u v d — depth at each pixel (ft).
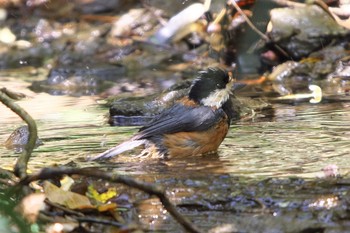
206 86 37.45
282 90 50.67
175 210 24.94
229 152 35.81
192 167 33.30
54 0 69.51
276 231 25.40
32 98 51.62
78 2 69.26
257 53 57.98
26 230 23.39
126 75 58.59
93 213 27.17
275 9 57.98
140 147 37.27
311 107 44.75
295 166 31.73
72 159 34.94
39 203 25.71
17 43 66.80
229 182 29.89
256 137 38.06
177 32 61.31
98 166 33.86
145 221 26.96
